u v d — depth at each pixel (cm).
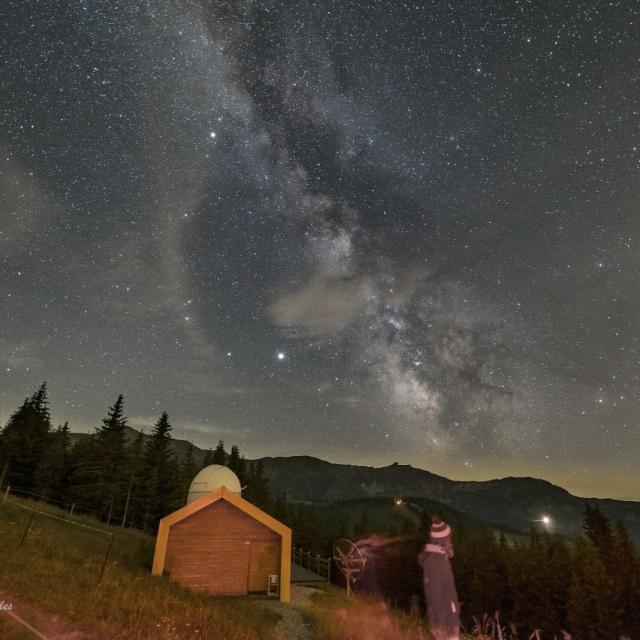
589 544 4284
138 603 1129
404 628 1541
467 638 1265
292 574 2655
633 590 3747
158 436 6269
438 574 621
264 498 7569
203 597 1670
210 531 2009
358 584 5278
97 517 4609
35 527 2014
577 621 3562
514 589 4112
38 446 5169
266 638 1270
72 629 838
